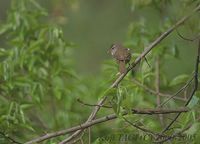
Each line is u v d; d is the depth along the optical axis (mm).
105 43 23516
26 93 12742
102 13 24172
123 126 10773
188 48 15664
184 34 12453
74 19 24016
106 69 12445
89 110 14039
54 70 13406
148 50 10188
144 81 12492
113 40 23531
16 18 13672
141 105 12422
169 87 13172
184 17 10547
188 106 9625
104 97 10141
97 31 23906
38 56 13273
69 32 23844
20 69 13445
